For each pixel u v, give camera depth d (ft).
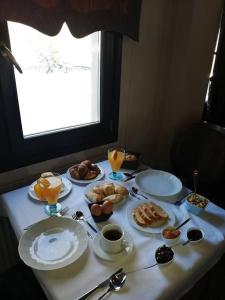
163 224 2.93
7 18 3.07
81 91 4.48
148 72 5.28
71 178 3.84
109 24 4.01
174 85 5.50
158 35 5.06
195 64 5.27
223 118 6.14
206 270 2.61
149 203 3.22
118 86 4.81
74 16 3.57
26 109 3.95
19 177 4.13
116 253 2.51
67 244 2.61
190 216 3.08
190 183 5.03
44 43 3.74
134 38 4.47
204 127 4.81
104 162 4.49
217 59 5.70
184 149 4.97
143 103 5.54
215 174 4.40
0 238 4.05
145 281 2.26
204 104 6.15
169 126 5.90
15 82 3.58
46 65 3.89
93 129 4.78
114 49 4.47
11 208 3.23
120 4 4.00
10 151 3.90
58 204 3.28
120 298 2.10
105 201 3.01
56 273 2.32
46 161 4.35
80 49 4.17
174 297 2.28
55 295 2.12
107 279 2.27
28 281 3.24
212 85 5.95
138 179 3.85
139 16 4.38
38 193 3.08
